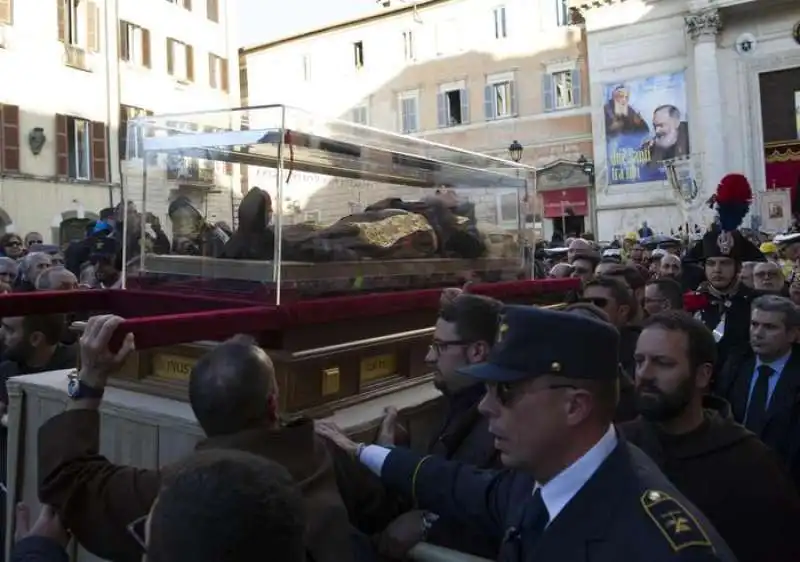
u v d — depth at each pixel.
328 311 2.21
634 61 21.83
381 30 26.28
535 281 3.67
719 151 20.55
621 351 3.39
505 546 1.51
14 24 16.58
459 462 1.94
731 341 4.20
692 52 20.98
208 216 2.44
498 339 1.47
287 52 28.09
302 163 2.39
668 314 2.21
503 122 24.30
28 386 2.53
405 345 2.67
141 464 2.23
